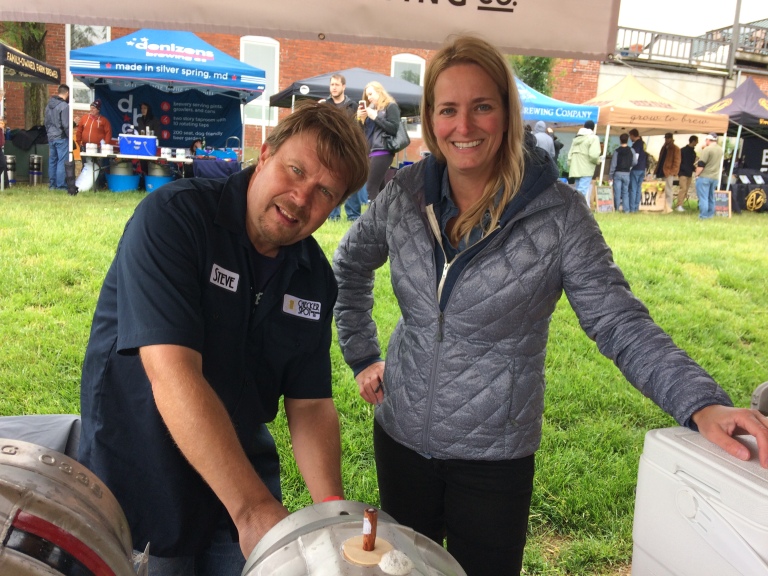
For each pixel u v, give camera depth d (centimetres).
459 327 178
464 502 188
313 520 90
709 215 1489
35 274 543
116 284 162
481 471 184
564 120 1435
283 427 350
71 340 431
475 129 168
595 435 376
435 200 183
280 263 169
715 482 120
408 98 1286
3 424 191
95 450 161
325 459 169
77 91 1608
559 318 581
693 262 842
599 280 169
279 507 121
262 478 190
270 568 82
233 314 161
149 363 138
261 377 174
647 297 657
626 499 315
